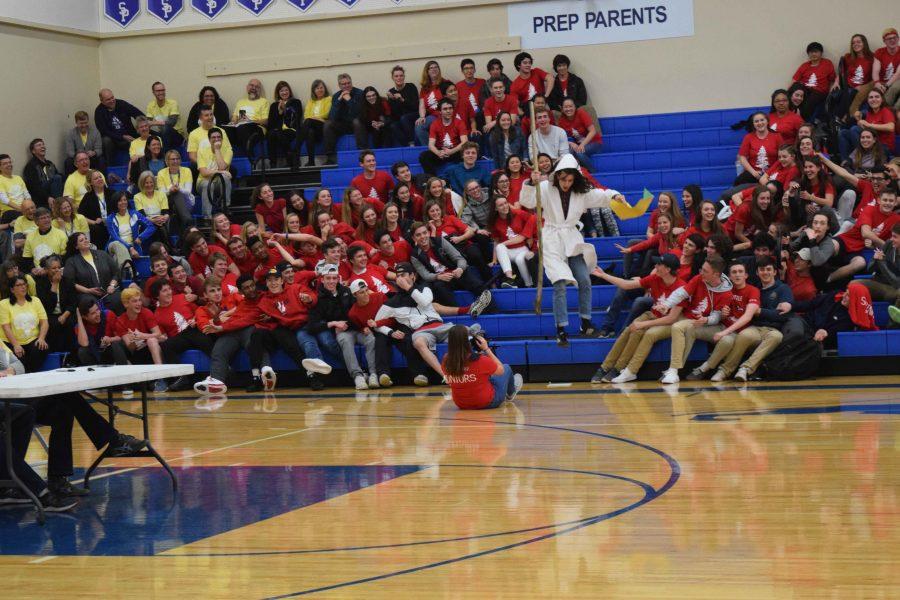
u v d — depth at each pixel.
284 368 16.89
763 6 21.38
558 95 21.17
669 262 14.86
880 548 6.04
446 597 5.49
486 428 11.29
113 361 17.03
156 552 6.77
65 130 22.88
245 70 23.27
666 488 7.87
